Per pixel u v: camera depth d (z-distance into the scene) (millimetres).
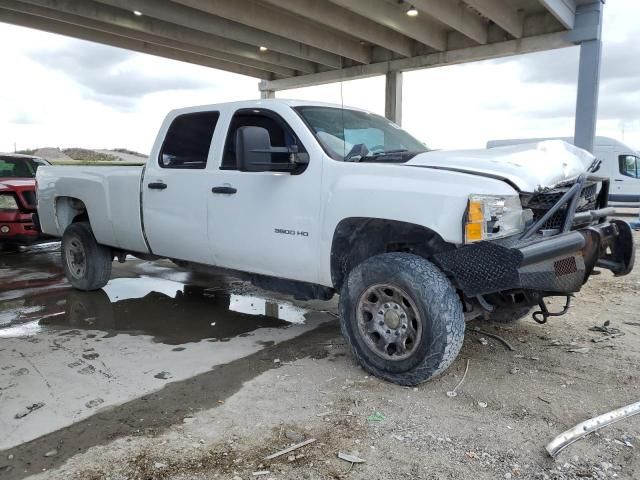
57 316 5453
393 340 3602
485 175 3479
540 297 3586
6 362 4137
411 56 17000
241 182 4461
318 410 3297
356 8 12484
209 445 2904
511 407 3303
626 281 6852
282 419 3189
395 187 3539
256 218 4371
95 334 4859
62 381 3766
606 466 2652
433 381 3697
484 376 3775
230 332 4922
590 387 3584
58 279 7281
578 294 6180
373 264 3615
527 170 3602
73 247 6434
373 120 4988
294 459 2756
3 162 10422
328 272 3994
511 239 3475
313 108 4484
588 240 3775
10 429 3084
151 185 5211
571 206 3623
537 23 14273
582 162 4316
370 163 3822
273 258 4312
